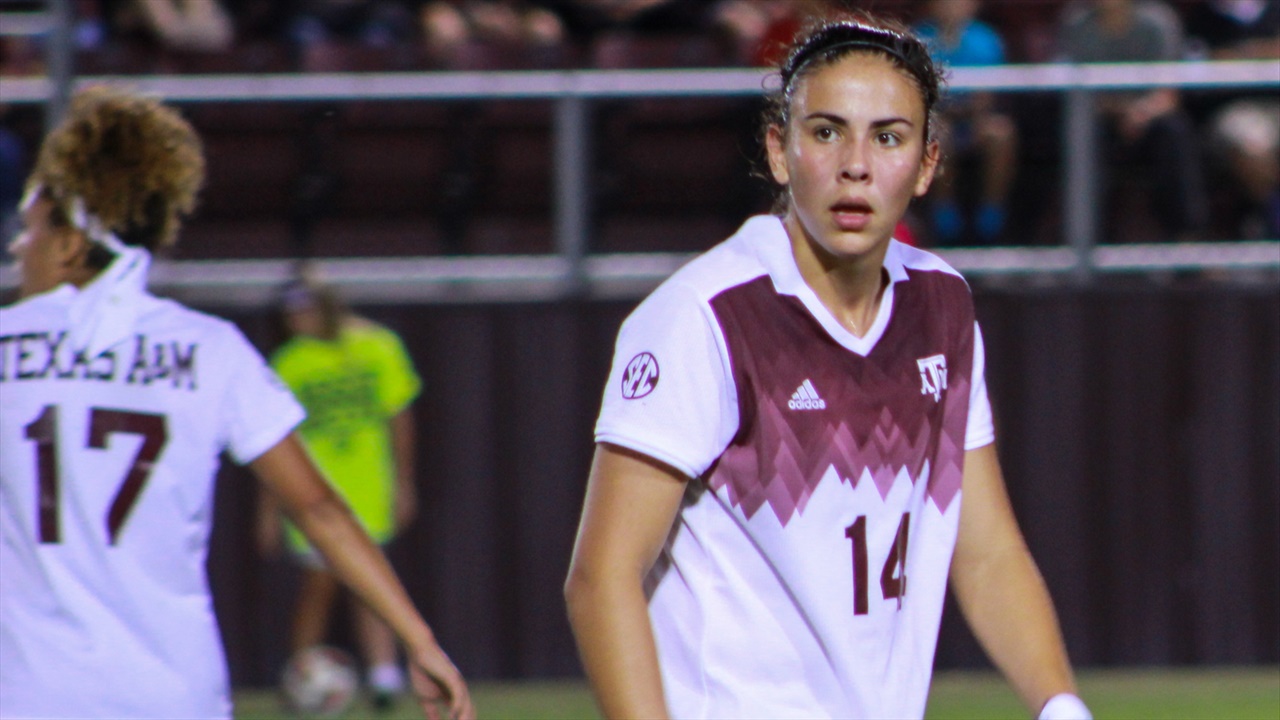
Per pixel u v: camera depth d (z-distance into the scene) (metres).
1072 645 31.73
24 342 11.05
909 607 10.01
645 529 9.26
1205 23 36.94
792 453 9.43
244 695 31.33
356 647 31.62
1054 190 32.59
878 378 9.64
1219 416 31.77
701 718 9.56
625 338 9.54
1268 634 31.80
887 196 9.34
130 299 11.19
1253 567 31.77
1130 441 31.78
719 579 9.59
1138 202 32.59
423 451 31.53
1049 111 32.31
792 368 9.43
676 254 32.56
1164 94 32.50
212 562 31.30
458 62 33.66
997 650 10.41
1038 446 31.78
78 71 32.34
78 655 10.61
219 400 11.16
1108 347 31.81
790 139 9.51
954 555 10.58
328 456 29.70
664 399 9.23
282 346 30.30
